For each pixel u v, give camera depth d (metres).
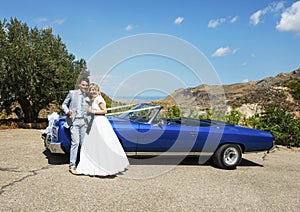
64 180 4.84
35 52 12.46
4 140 8.80
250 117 11.18
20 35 13.04
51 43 14.02
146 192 4.49
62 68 13.41
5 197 3.95
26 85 12.53
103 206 3.85
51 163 5.91
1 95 12.67
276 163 7.32
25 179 4.78
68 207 3.75
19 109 14.35
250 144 6.43
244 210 3.99
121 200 4.10
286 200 4.47
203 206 4.05
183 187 4.84
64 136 5.50
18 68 12.30
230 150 6.32
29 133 10.65
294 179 5.73
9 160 6.03
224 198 4.41
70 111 5.29
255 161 7.47
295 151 9.47
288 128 10.16
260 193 4.73
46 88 12.87
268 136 6.61
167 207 3.95
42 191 4.26
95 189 4.49
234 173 5.98
